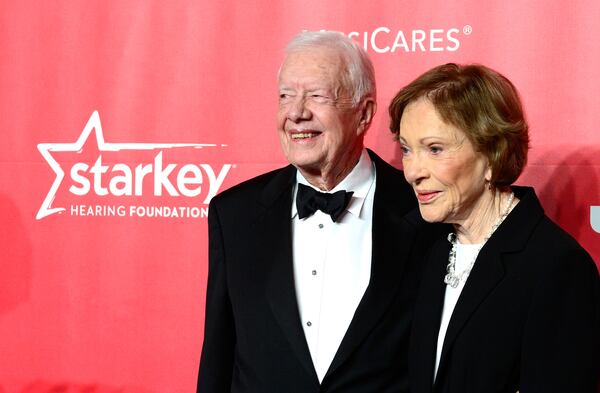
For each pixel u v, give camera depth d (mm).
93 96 2256
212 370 1728
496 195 1421
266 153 2158
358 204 1718
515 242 1363
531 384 1292
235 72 2168
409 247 1634
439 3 2027
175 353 2242
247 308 1665
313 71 1618
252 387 1646
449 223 1524
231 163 2180
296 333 1599
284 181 1758
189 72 2197
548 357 1285
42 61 2283
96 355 2293
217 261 1738
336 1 2092
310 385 1585
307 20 2115
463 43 2016
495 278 1355
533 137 1975
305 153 1630
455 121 1333
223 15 2170
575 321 1283
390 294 1593
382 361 1585
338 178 1716
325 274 1685
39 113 2295
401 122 1401
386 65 2066
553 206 1972
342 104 1636
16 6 2293
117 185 2254
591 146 1940
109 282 2275
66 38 2268
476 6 2004
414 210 1675
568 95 1953
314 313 1657
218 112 2184
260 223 1710
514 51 1983
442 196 1382
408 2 2047
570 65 1948
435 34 2033
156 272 2246
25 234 2322
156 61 2217
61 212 2297
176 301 2234
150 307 2252
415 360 1477
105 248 2273
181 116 2207
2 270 2342
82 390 2307
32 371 2338
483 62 2004
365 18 2074
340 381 1581
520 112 1371
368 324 1578
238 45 2164
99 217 2273
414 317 1512
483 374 1344
